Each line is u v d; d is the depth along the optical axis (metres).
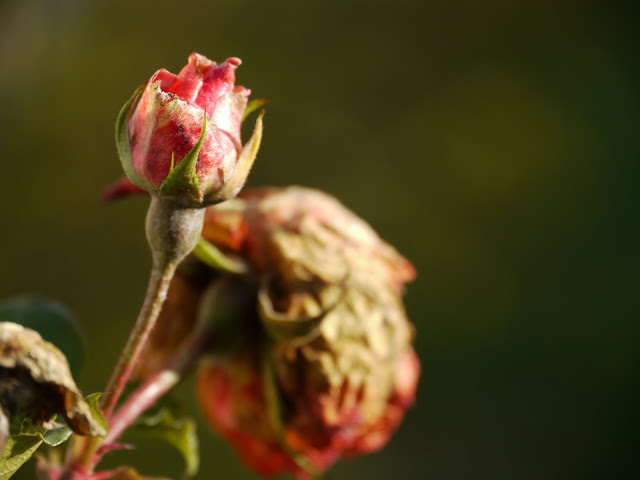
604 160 1.24
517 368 1.09
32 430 0.28
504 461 1.03
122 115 0.29
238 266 0.34
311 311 0.34
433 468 1.02
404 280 0.35
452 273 1.16
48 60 1.05
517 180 1.24
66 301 1.03
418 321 1.12
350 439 0.35
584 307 1.13
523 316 1.13
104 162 1.09
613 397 1.06
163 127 0.29
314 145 1.23
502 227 1.21
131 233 1.06
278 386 0.34
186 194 0.29
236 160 0.29
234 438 0.36
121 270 1.05
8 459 0.28
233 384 0.35
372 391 0.34
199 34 1.25
